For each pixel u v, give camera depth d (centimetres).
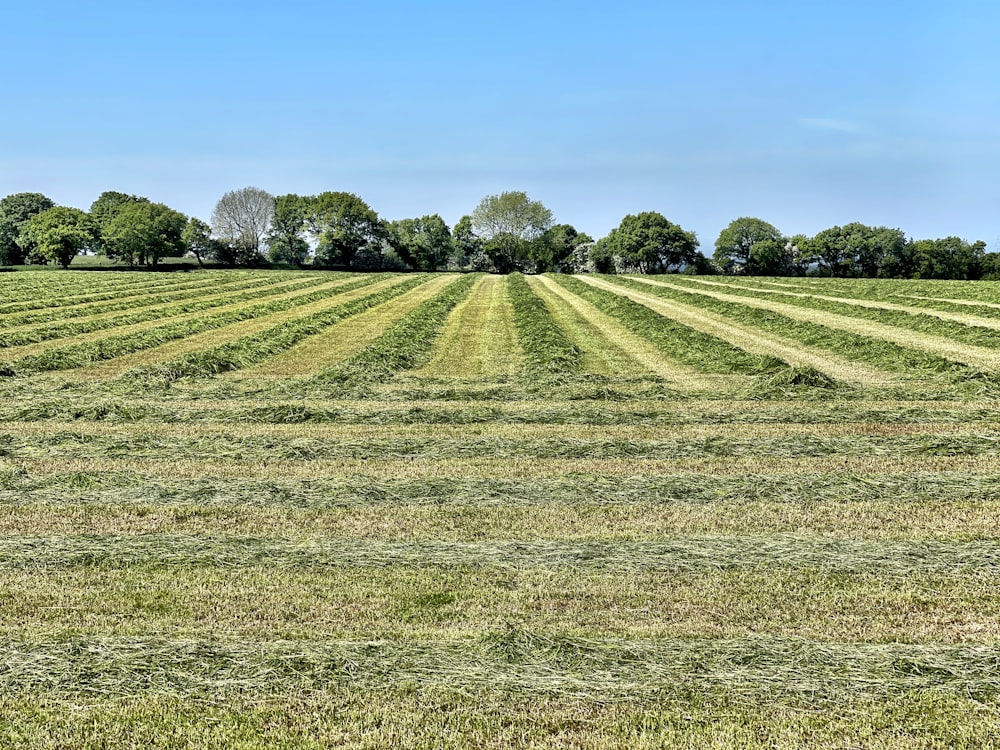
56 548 1049
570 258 11881
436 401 2055
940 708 694
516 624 859
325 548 1050
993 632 841
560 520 1169
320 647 785
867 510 1206
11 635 834
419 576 973
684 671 748
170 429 1741
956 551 1038
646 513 1196
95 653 775
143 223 10975
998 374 2219
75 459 1504
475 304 4838
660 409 1922
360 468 1442
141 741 665
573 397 2064
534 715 689
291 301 5000
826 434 1683
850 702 703
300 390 2158
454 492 1284
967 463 1466
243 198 11731
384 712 692
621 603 906
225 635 831
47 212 11181
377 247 11775
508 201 12131
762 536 1095
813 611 888
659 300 5153
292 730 674
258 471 1421
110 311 4391
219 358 2581
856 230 10912
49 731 673
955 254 10575
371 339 3253
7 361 2664
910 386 2175
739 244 11644
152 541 1077
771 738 661
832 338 2997
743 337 3241
